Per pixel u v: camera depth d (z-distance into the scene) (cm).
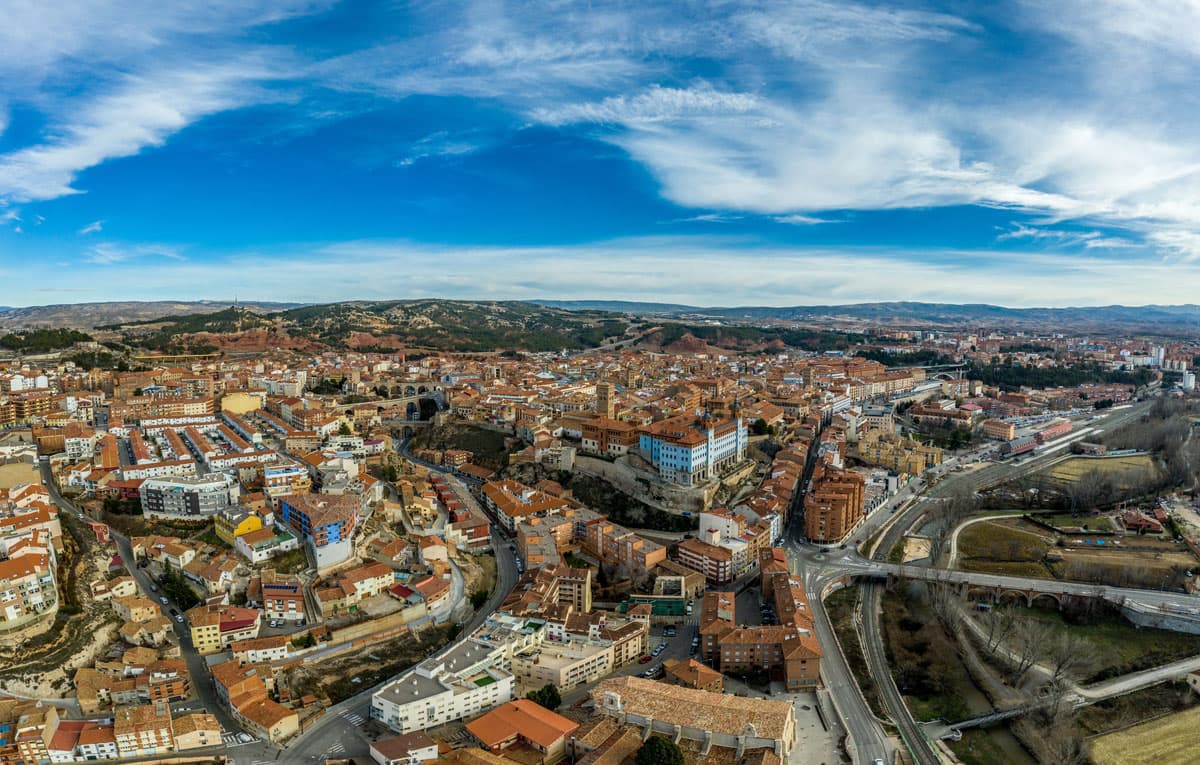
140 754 18612
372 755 18375
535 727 19038
